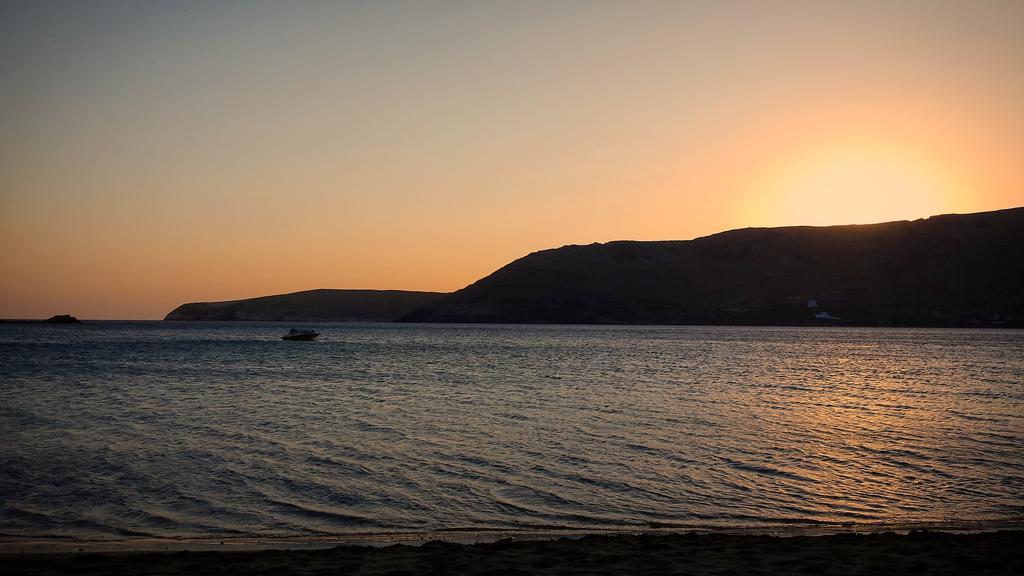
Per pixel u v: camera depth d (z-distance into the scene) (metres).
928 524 17.58
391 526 17.28
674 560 13.20
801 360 85.56
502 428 31.33
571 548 14.09
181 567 12.70
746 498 20.05
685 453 26.09
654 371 66.00
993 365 78.19
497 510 18.75
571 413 36.41
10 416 33.91
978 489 21.12
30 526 17.00
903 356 95.31
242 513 18.23
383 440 28.16
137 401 40.00
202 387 48.31
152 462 23.80
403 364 73.56
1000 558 13.27
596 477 22.31
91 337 149.75
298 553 13.80
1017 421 34.75
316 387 48.88
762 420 34.50
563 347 115.31
